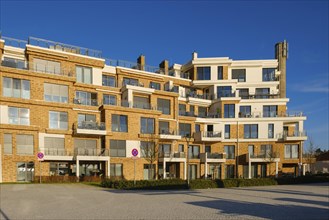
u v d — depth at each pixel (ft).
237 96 132.26
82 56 104.01
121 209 35.35
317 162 166.81
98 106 102.68
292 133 131.95
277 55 162.40
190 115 127.75
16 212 33.12
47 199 44.91
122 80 116.78
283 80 159.02
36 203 40.50
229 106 131.23
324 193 59.41
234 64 141.59
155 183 69.56
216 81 135.64
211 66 138.41
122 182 67.82
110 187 69.10
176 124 119.44
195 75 138.51
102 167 98.02
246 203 41.98
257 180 84.53
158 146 109.09
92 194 52.85
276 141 126.41
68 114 95.45
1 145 81.05
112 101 109.09
